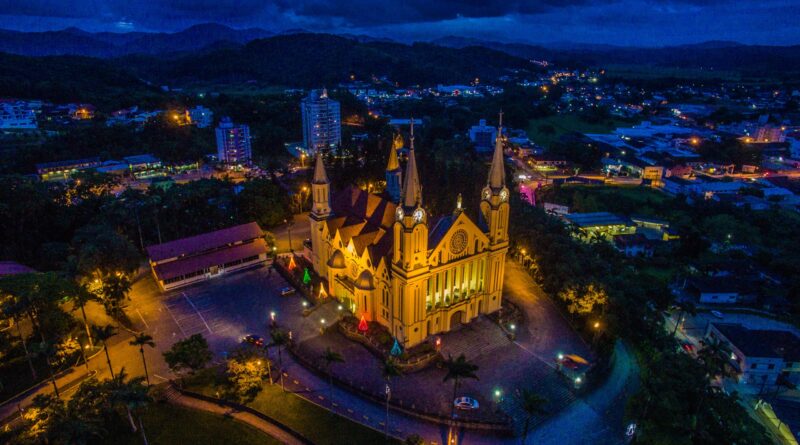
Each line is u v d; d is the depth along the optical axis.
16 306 80.69
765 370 98.00
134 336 98.94
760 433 75.06
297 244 145.62
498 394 84.25
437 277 94.25
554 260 121.06
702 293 130.75
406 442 68.88
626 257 156.00
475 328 101.44
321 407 80.81
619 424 80.94
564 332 103.19
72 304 105.38
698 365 80.06
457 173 183.50
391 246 97.94
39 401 69.31
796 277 137.50
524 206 163.75
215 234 128.00
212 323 103.88
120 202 135.12
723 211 197.50
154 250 118.44
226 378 82.00
